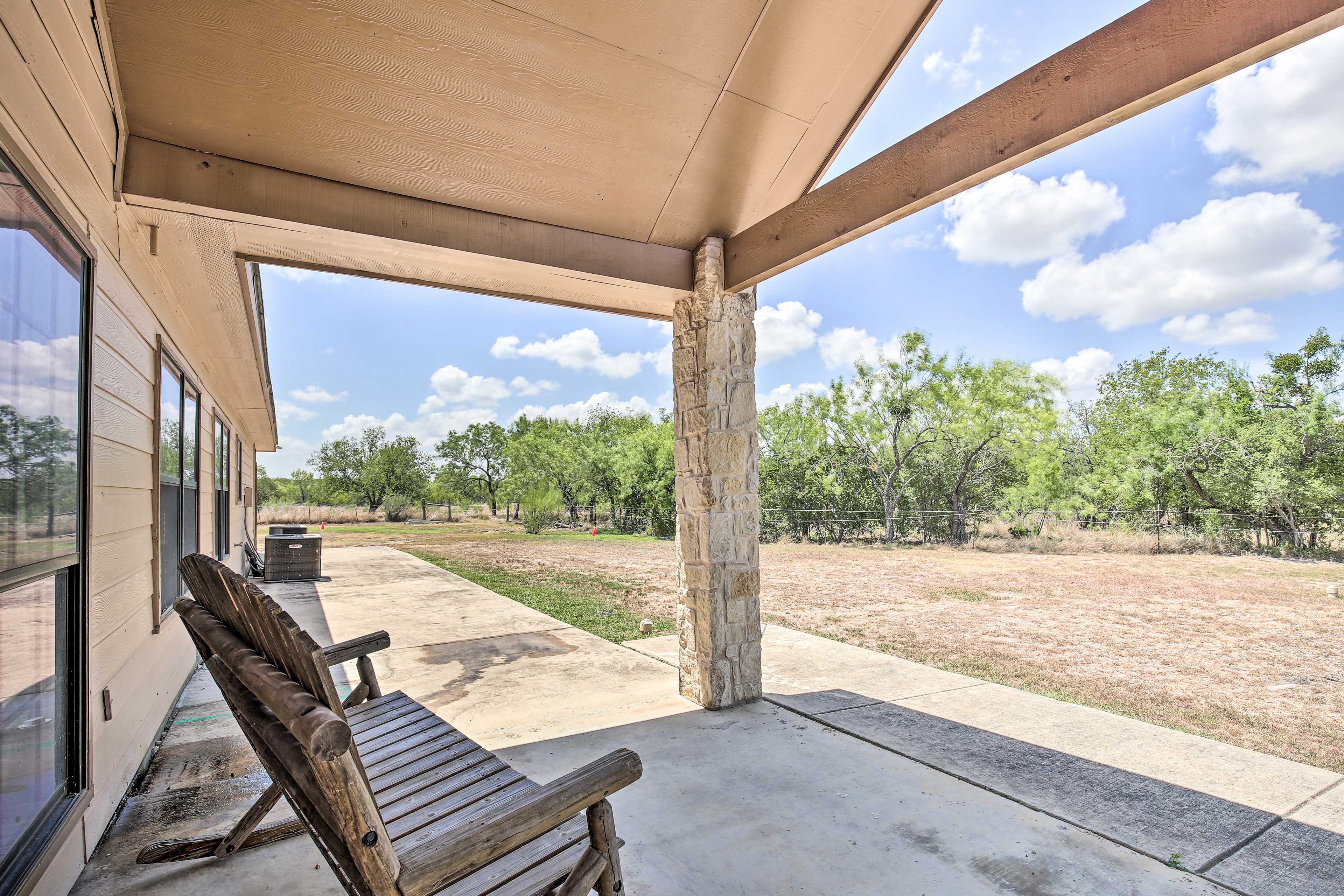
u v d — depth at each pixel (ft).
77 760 5.58
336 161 8.63
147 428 8.95
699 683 11.55
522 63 8.38
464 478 141.49
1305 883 6.07
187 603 5.12
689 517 11.91
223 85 7.49
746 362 12.00
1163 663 15.33
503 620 19.98
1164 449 35.94
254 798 7.76
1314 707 12.01
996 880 6.14
